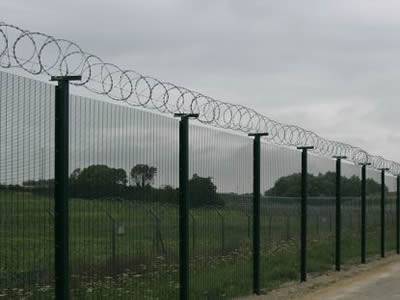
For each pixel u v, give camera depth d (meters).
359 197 24.45
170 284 10.64
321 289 15.12
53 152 7.95
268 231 15.56
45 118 7.83
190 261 11.58
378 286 15.80
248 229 13.71
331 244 21.48
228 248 12.96
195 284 11.66
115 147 9.22
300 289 14.79
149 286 10.13
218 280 12.48
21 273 7.63
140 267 9.95
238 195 13.18
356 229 24.45
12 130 7.40
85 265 8.88
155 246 10.29
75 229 8.68
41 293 7.85
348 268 19.50
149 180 10.05
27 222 7.65
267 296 13.52
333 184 20.06
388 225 27.97
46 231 7.89
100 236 9.12
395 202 26.81
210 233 12.28
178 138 10.77
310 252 19.44
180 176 10.79
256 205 13.68
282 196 15.97
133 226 9.80
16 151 7.46
